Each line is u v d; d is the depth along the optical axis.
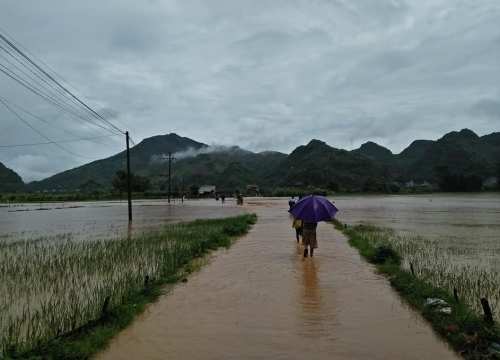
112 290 9.81
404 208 52.09
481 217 35.94
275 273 12.05
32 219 37.00
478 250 16.64
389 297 9.43
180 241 18.17
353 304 8.88
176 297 9.50
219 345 6.62
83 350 6.25
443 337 6.93
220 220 29.55
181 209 52.75
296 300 9.18
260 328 7.40
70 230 26.41
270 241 19.27
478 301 9.13
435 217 36.22
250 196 124.06
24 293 9.92
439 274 11.91
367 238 19.50
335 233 23.09
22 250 16.98
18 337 7.02
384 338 6.89
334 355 6.21
